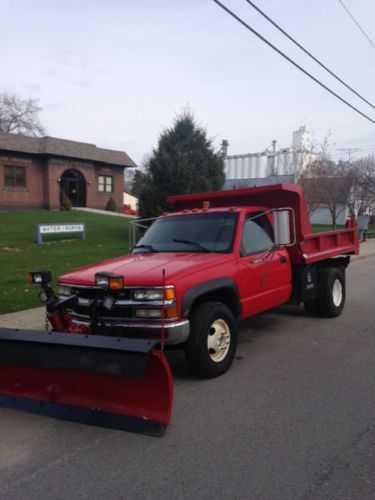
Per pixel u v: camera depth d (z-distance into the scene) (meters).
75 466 3.25
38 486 3.01
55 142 32.81
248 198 7.07
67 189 34.12
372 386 4.64
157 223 6.37
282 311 8.33
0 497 2.90
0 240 17.06
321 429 3.71
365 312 8.20
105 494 2.90
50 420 4.03
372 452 3.34
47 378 3.98
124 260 5.32
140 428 3.60
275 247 6.06
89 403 3.84
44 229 16.66
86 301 4.66
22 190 30.97
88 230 21.03
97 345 3.58
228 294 5.26
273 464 3.20
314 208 28.70
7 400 4.12
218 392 4.52
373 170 33.41
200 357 4.67
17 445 3.59
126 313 4.47
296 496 2.83
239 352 5.85
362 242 25.12
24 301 8.51
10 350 3.97
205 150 17.97
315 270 7.31
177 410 4.11
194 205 7.67
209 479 3.04
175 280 4.43
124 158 37.28
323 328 7.06
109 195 36.41
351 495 2.83
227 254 5.34
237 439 3.57
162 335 3.85
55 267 11.80
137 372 3.43
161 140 18.17
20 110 54.09
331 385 4.68
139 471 3.16
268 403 4.24
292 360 5.51
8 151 30.02
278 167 44.88
